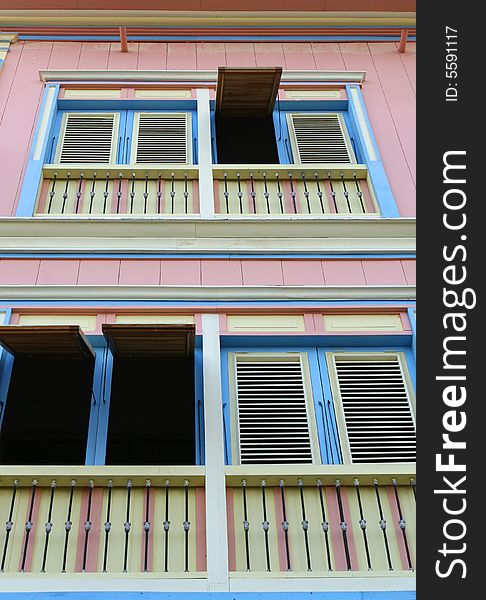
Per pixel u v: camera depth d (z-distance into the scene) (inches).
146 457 217.0
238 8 382.6
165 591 186.1
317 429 229.5
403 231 281.0
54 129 331.6
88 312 249.9
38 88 347.3
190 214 288.5
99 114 343.0
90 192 297.4
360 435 229.9
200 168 306.7
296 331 249.0
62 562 193.9
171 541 199.8
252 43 382.6
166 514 202.7
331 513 207.5
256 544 200.7
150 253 271.7
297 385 240.4
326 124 343.0
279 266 270.5
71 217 278.8
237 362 245.8
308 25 387.5
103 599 183.3
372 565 197.6
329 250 274.5
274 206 297.3
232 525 204.1
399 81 362.0
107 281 262.7
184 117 343.9
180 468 210.4
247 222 279.0
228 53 375.9
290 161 323.3
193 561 196.4
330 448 225.1
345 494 211.8
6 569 191.8
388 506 209.8
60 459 215.3
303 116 345.4
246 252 273.3
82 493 207.6
